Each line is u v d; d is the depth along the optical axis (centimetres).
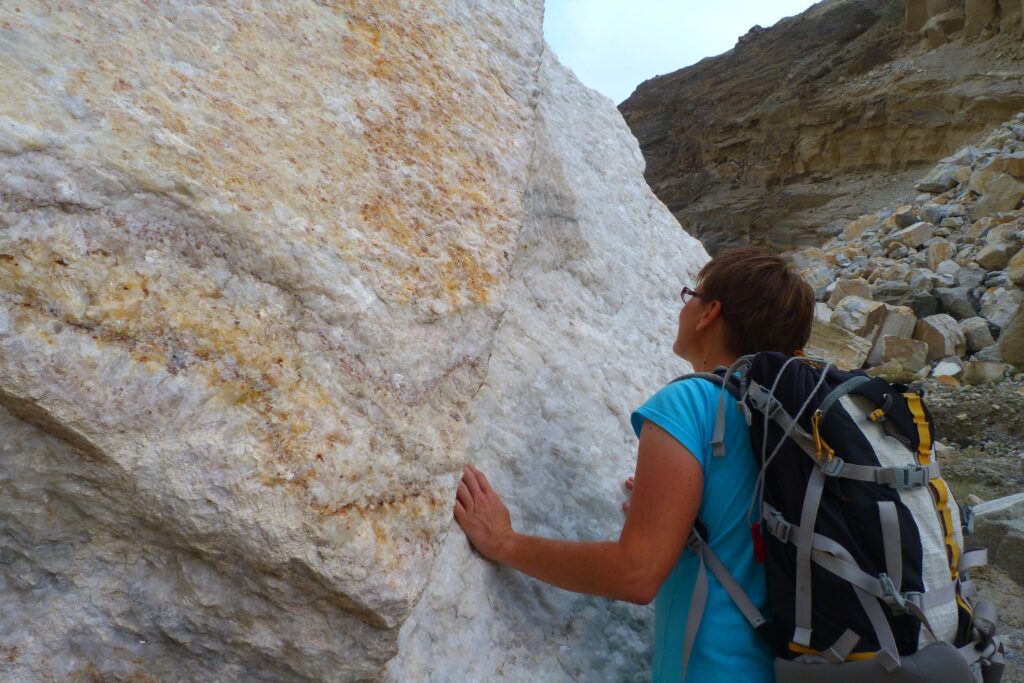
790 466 157
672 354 305
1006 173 1447
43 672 134
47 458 124
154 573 135
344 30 185
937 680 144
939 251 1290
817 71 3850
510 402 225
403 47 196
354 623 140
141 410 122
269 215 139
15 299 116
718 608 168
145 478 124
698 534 172
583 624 204
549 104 349
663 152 4753
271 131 152
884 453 158
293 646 139
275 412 132
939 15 3403
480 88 208
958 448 706
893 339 995
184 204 131
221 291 133
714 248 3669
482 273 170
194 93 145
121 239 126
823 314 1129
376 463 140
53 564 133
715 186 4206
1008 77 2900
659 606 183
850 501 153
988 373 914
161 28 149
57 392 117
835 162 3609
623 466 242
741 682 164
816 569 151
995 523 378
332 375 140
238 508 127
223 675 143
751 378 167
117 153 127
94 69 133
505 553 183
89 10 140
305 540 130
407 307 152
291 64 167
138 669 140
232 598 136
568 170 321
